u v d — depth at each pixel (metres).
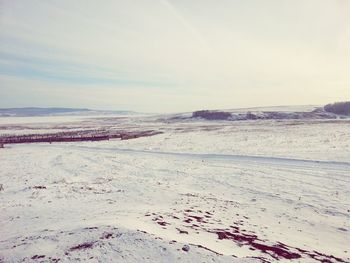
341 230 11.25
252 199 15.77
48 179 21.41
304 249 8.96
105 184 18.72
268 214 13.15
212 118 125.31
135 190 16.70
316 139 40.25
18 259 7.07
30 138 61.16
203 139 48.22
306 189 17.05
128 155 33.59
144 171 24.02
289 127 65.12
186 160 28.95
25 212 12.30
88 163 28.53
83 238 7.96
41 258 6.98
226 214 12.53
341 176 19.41
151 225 9.34
